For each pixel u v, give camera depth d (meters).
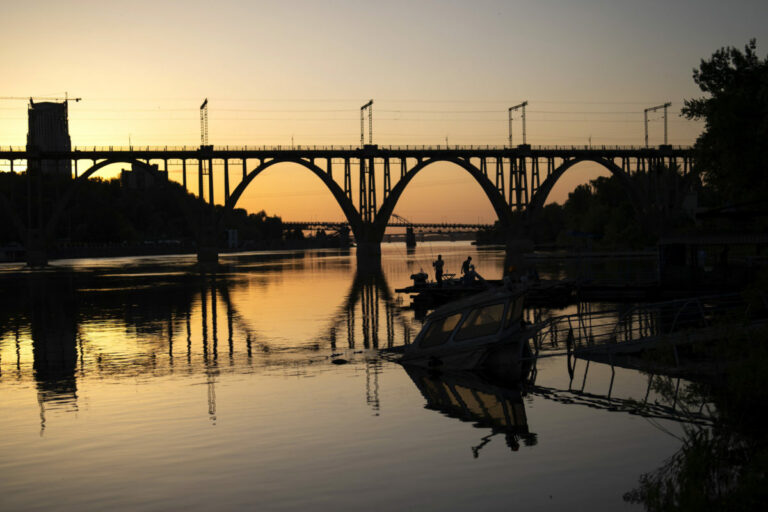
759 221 21.84
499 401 18.62
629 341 22.94
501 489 12.34
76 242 166.50
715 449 11.82
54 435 15.91
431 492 12.27
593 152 117.56
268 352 26.62
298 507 11.72
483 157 117.38
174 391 20.19
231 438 15.50
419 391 19.91
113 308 43.47
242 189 109.75
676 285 46.69
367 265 105.00
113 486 12.77
